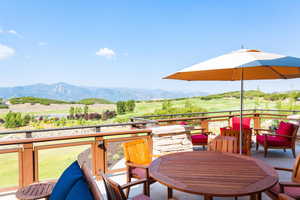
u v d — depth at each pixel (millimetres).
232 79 4586
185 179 2018
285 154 5301
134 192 3246
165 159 2707
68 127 3682
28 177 3211
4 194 3164
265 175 2105
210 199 1850
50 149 3357
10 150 3113
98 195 1348
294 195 2180
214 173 2174
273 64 2371
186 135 4824
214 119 6781
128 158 2971
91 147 3674
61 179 1823
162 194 3170
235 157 2783
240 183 1907
